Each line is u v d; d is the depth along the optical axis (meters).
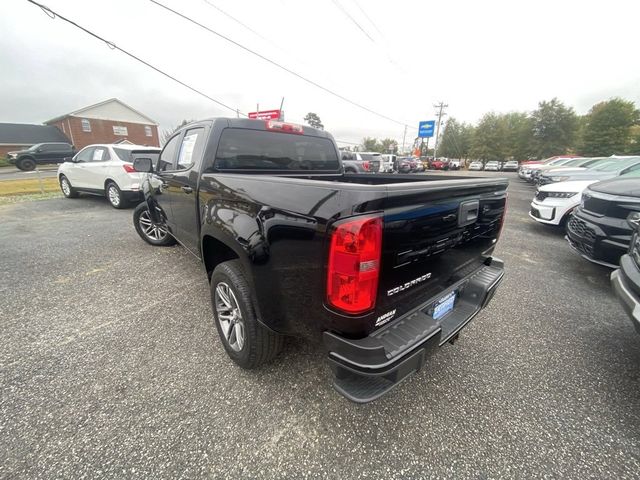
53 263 4.05
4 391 1.88
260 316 1.79
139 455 1.51
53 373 2.05
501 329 2.76
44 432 1.62
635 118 40.25
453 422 1.76
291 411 1.80
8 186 12.16
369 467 1.50
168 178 3.16
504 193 2.37
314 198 1.38
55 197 9.61
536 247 5.33
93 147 8.05
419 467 1.51
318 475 1.46
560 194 5.69
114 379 2.01
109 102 36.69
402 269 1.48
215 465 1.48
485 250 2.32
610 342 2.58
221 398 1.88
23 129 35.41
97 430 1.64
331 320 1.39
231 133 2.60
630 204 3.19
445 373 2.17
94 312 2.85
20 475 1.40
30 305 2.96
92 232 5.57
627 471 1.51
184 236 3.11
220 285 2.14
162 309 2.92
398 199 1.34
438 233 1.65
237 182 1.92
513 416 1.82
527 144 49.69
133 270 3.84
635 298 2.13
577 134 45.69
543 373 2.19
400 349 1.43
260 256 1.67
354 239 1.25
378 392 1.41
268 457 1.53
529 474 1.48
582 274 4.11
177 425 1.68
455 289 2.02
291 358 2.25
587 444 1.65
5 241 5.00
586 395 1.99
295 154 3.09
